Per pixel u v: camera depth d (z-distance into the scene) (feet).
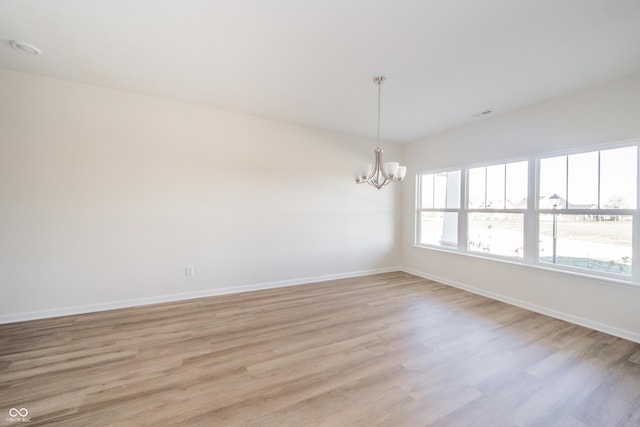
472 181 12.65
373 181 9.27
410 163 15.93
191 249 10.86
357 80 8.50
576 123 8.91
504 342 7.48
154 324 8.44
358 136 14.76
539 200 10.10
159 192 10.26
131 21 5.90
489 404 5.11
